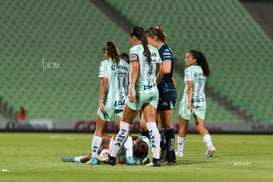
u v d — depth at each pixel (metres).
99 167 44.47
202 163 49.84
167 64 46.34
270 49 159.12
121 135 45.00
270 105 146.00
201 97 60.69
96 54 146.50
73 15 153.62
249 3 180.50
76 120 122.75
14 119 126.62
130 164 46.66
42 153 62.41
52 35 148.50
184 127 59.59
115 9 158.38
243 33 161.25
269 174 39.66
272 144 85.38
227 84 148.12
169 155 48.53
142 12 159.12
